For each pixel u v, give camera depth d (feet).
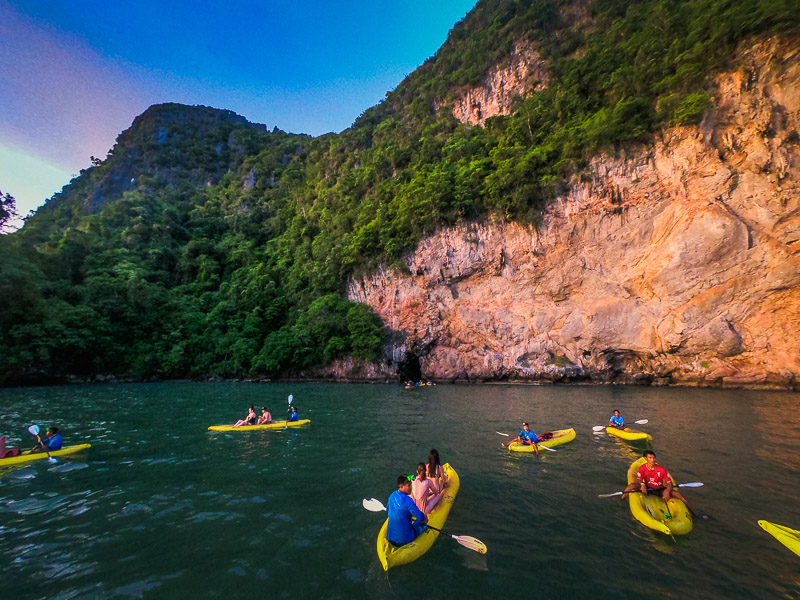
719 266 82.48
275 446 39.73
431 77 222.69
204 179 290.35
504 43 175.22
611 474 29.32
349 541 19.70
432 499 22.50
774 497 23.77
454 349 122.31
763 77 79.46
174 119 338.13
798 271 74.90
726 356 82.94
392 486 27.81
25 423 53.52
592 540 19.24
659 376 92.07
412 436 43.70
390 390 97.60
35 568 17.35
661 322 89.92
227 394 89.35
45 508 24.23
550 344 106.11
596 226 100.01
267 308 151.94
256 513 23.27
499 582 15.83
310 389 101.45
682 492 24.73
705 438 39.09
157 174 283.79
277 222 209.77
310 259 167.22
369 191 170.81
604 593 14.96
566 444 38.55
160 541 19.81
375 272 138.92
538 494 25.53
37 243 162.91
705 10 93.09
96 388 106.01
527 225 109.91
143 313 146.20
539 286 109.29
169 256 183.32
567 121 114.32
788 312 76.79
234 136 320.50
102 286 140.05
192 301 159.43
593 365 99.91
